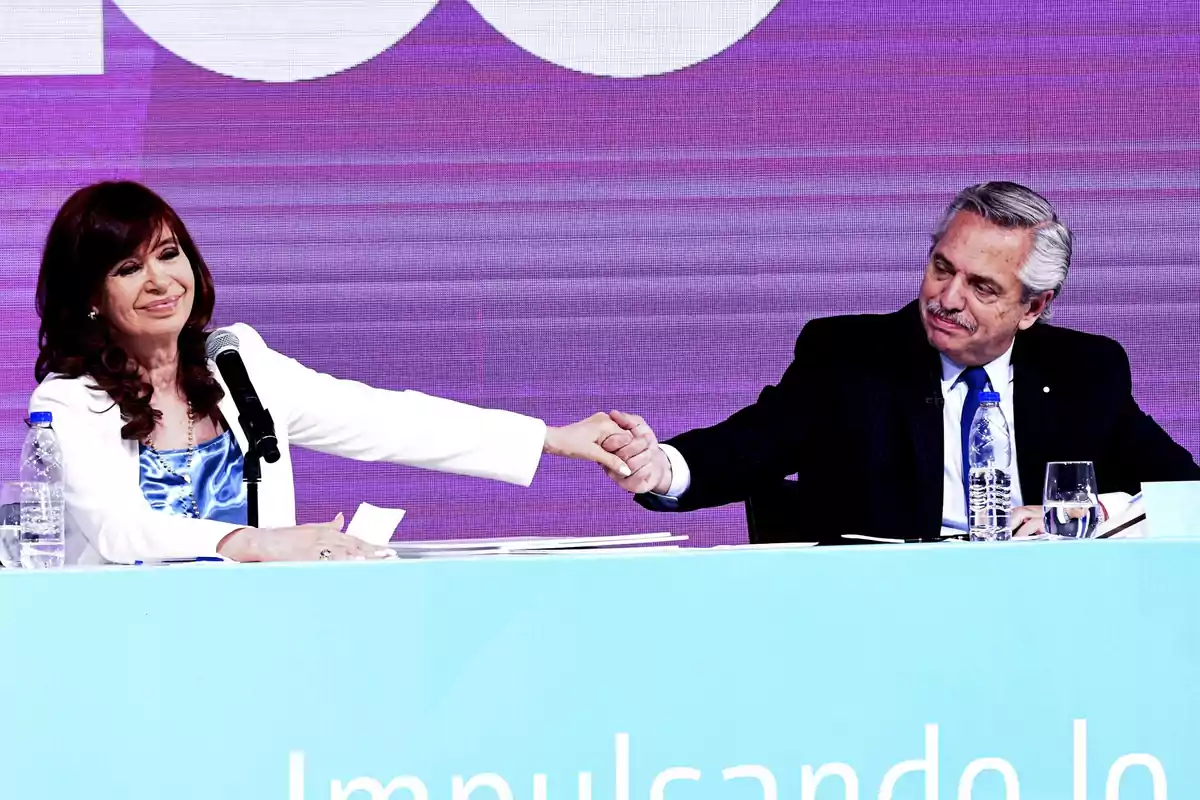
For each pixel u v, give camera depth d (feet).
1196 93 45.55
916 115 45.27
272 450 28.22
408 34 44.50
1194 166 45.57
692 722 21.13
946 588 21.74
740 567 21.31
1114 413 42.06
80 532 30.63
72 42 43.96
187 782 20.17
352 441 33.83
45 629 19.95
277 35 44.27
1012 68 45.27
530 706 20.83
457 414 34.58
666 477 38.93
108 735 20.03
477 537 44.83
